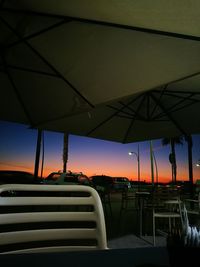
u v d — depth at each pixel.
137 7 1.83
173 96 4.45
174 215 4.89
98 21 2.27
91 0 1.93
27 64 3.21
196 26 1.88
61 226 3.09
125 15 2.01
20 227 1.55
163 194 5.13
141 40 2.33
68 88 3.36
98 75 2.98
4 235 1.29
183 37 2.09
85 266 0.86
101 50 2.66
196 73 2.48
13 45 2.91
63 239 1.41
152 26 2.06
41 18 2.53
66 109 3.68
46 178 14.99
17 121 4.36
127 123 5.30
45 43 2.82
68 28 2.53
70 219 1.44
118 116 5.12
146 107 4.97
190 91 4.19
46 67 3.18
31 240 1.35
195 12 1.70
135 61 2.62
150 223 6.83
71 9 2.19
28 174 14.70
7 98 3.86
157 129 5.37
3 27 2.76
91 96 3.29
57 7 2.24
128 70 2.76
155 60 2.51
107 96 3.21
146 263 0.91
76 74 3.08
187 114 4.83
